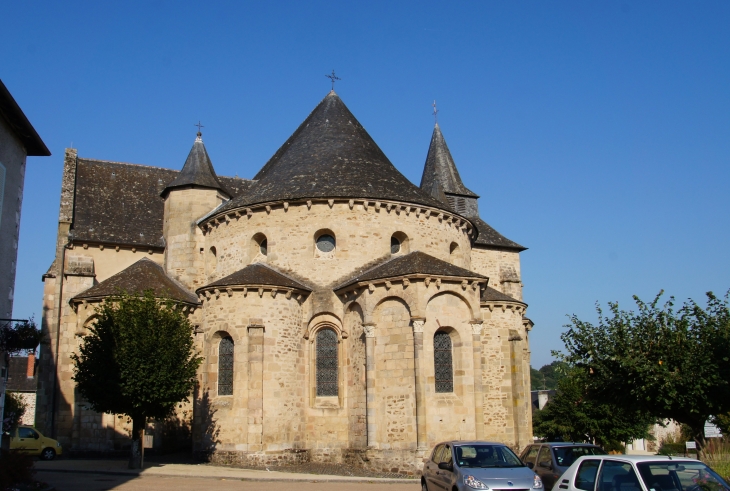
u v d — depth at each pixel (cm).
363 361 2630
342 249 2855
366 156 3180
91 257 3328
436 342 2572
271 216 2947
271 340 2662
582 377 2314
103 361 2359
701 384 1914
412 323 2506
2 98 1667
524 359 3117
